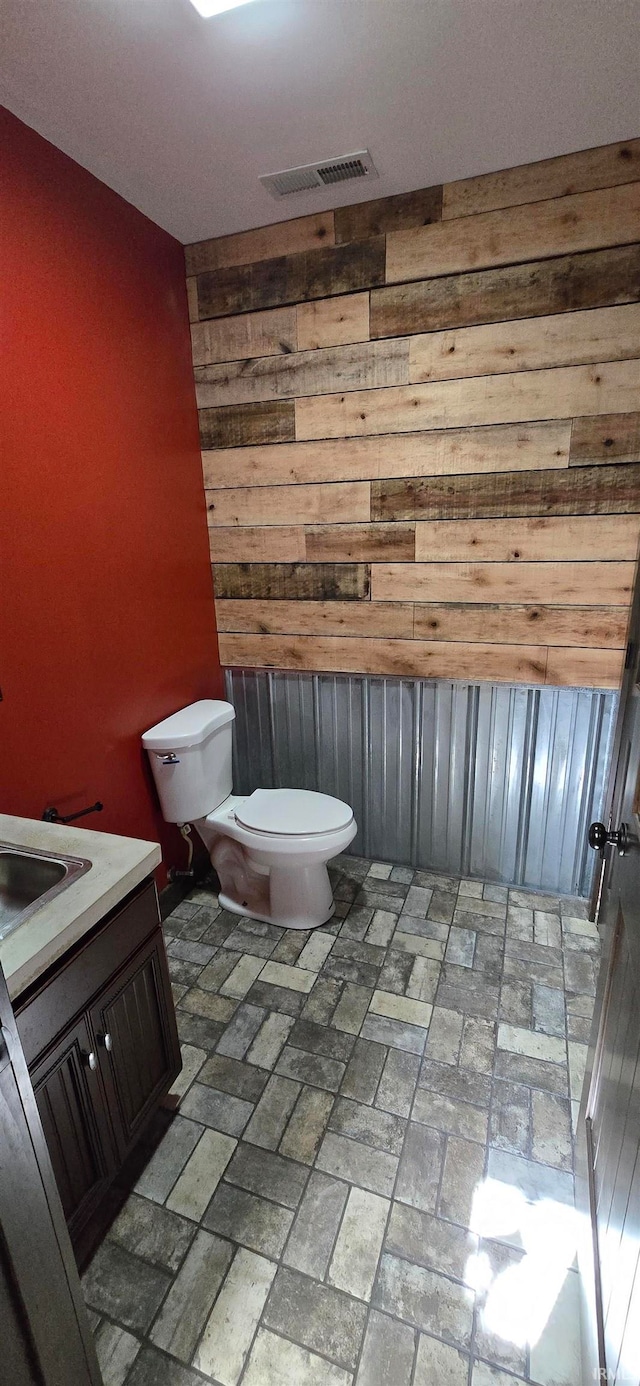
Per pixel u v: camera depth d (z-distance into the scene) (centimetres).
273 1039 174
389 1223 128
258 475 236
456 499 212
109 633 192
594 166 172
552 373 191
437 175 181
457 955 207
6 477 149
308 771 267
